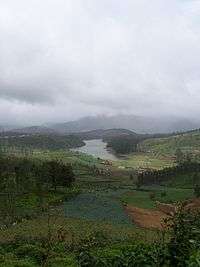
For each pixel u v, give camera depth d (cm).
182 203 1120
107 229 6234
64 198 10856
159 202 11806
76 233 5025
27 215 7631
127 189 15100
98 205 10475
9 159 14062
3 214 7469
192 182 15988
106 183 17038
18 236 4812
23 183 10462
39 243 3759
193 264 907
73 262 2755
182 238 991
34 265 2850
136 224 7938
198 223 1045
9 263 2964
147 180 17412
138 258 1035
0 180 10175
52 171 12138
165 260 979
